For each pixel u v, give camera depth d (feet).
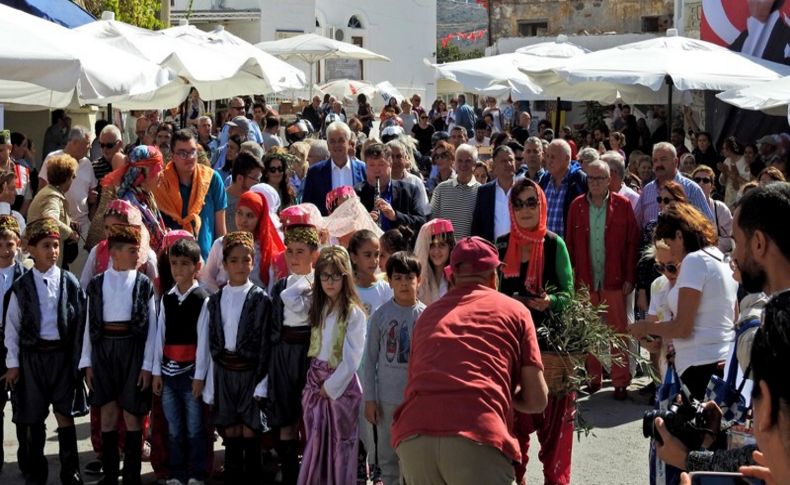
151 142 43.73
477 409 14.78
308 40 83.30
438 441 14.74
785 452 7.34
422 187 31.04
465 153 30.25
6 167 34.58
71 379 21.72
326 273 20.36
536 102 103.19
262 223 24.02
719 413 11.71
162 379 21.66
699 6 81.82
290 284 21.34
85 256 34.45
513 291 21.54
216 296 21.48
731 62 48.26
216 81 45.98
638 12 119.65
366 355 19.83
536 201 21.50
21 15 31.32
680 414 11.65
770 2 60.49
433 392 15.02
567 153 31.40
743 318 12.79
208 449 22.40
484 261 16.38
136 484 21.77
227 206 29.07
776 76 47.47
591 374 29.99
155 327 21.76
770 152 48.32
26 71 26.23
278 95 105.91
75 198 32.17
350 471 20.53
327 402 20.47
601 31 121.19
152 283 22.06
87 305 21.59
